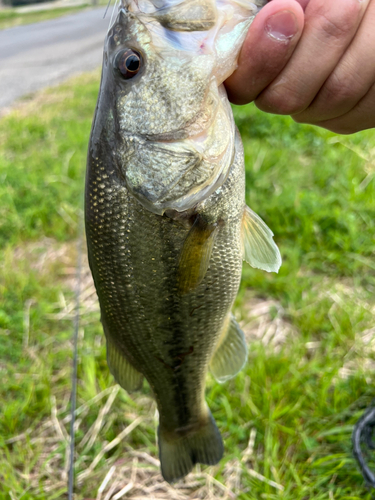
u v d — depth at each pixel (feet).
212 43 0.61
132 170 0.67
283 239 1.87
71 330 1.69
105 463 1.28
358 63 0.59
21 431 1.38
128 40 0.64
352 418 1.24
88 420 1.38
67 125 3.78
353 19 0.56
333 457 1.16
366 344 1.43
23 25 11.26
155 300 0.77
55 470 1.29
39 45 8.46
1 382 1.50
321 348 1.45
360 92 0.62
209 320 0.82
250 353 1.47
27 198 2.52
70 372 1.53
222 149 0.66
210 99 0.63
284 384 1.33
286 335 1.52
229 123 0.66
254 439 1.25
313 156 2.45
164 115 0.64
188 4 0.61
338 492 1.10
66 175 2.75
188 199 0.67
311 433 1.25
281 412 1.25
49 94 5.13
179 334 0.82
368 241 1.75
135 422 1.35
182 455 1.01
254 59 0.60
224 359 0.96
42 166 2.93
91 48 7.85
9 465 1.26
